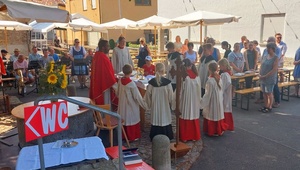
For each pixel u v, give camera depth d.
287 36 11.78
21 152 2.71
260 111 7.07
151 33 25.20
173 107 4.99
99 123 4.70
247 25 13.53
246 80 8.25
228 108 5.54
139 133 5.27
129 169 3.04
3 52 11.86
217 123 5.29
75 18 13.18
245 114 6.84
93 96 5.62
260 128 5.83
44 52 10.57
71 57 10.27
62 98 2.03
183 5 17.69
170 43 6.75
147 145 5.02
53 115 2.01
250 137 5.35
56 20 5.10
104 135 5.40
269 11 12.40
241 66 8.13
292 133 5.53
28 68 9.52
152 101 4.90
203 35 16.25
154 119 4.91
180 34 18.28
